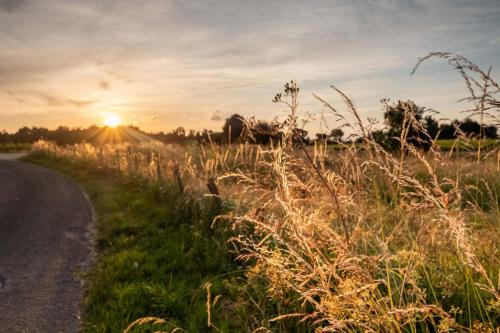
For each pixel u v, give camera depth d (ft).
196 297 14.51
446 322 6.69
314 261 7.78
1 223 30.91
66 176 65.21
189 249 19.97
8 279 18.61
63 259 20.89
